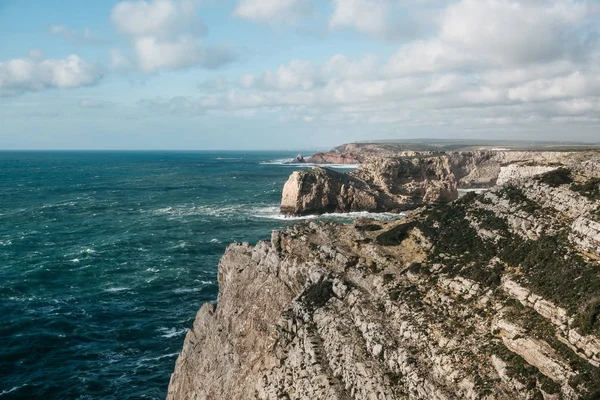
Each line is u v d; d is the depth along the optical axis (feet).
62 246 289.74
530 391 58.75
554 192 95.66
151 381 145.89
